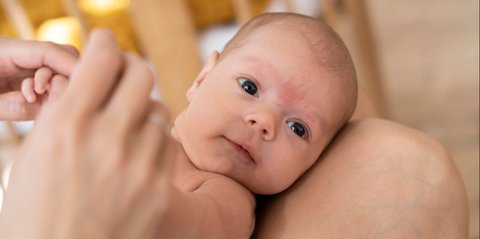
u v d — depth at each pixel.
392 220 0.69
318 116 0.83
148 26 1.62
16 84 0.66
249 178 0.80
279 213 0.76
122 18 1.97
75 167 0.37
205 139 0.81
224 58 0.87
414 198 0.71
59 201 0.37
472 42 2.79
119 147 0.38
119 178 0.38
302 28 0.88
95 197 0.37
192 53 1.66
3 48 0.63
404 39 2.94
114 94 0.41
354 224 0.70
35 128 0.40
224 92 0.82
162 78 1.68
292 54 0.84
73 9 1.56
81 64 0.41
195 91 0.89
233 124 0.80
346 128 0.87
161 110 0.43
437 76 2.60
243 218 0.69
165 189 0.40
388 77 2.66
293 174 0.81
